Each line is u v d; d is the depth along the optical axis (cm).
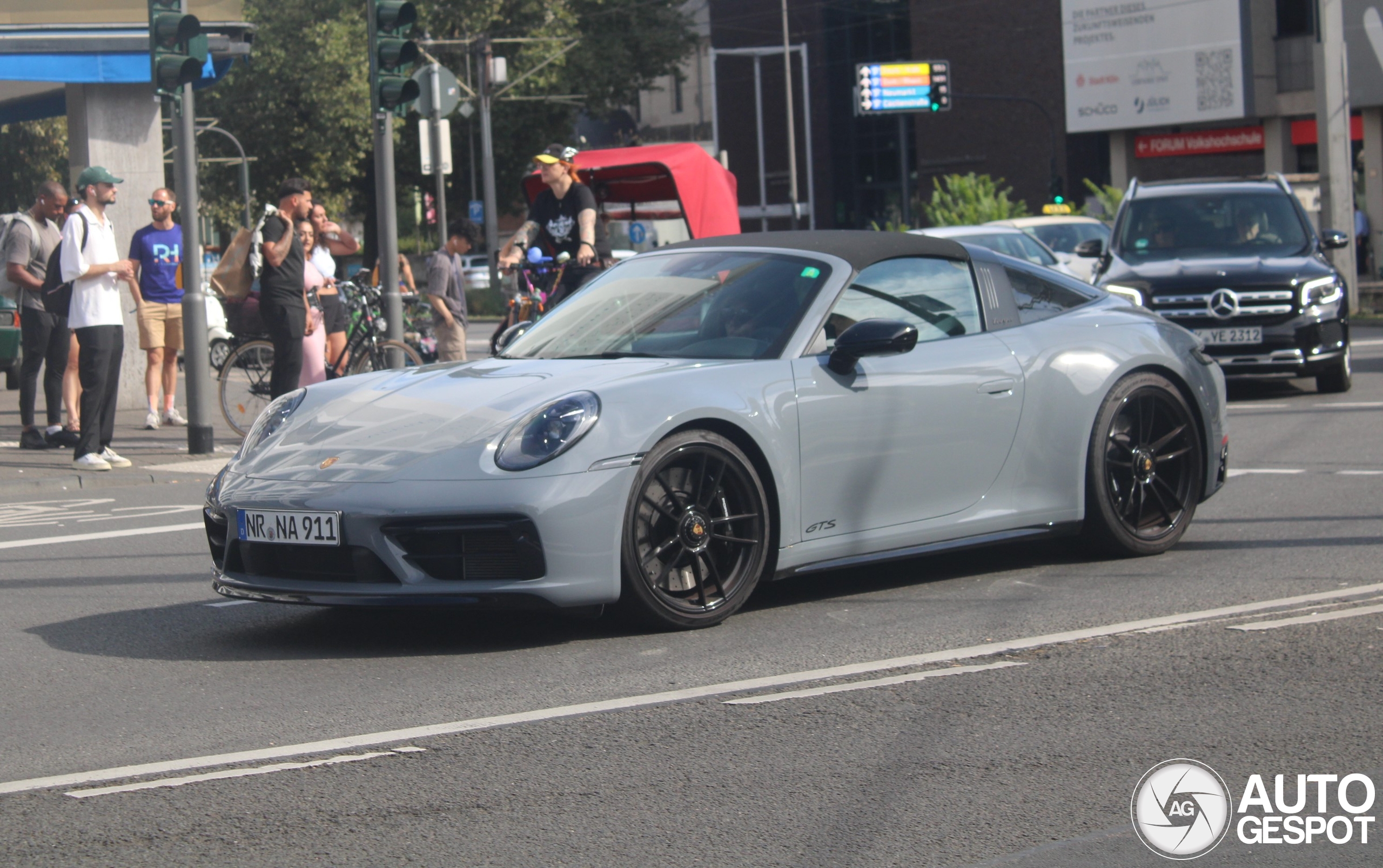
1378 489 1253
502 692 705
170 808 552
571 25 7906
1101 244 2192
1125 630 795
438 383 865
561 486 760
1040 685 691
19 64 2158
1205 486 1036
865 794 550
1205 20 5944
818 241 950
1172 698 665
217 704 702
